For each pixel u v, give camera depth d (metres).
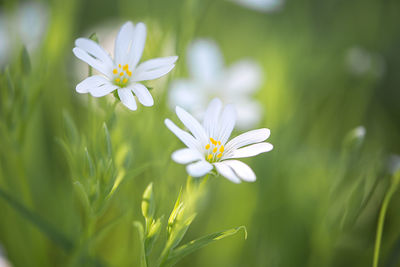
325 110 0.30
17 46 0.26
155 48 0.25
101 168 0.20
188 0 0.25
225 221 0.26
